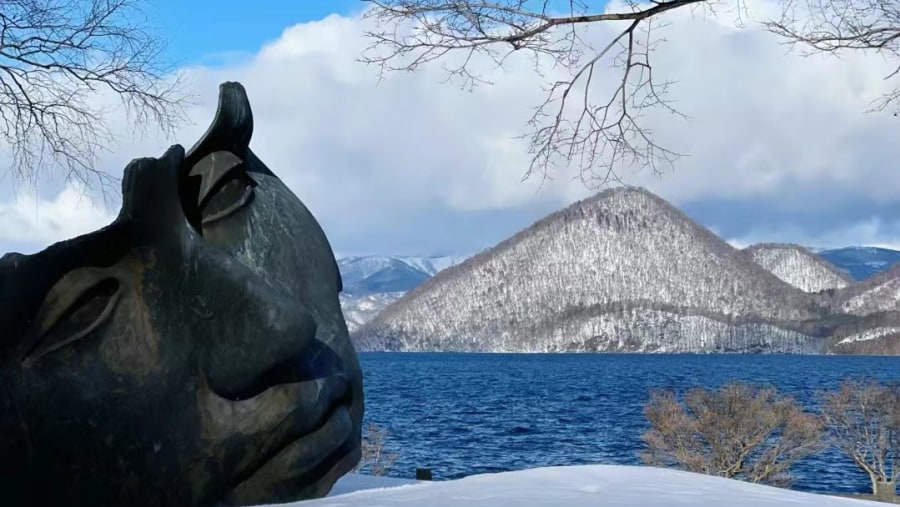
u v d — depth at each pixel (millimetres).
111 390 7152
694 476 8383
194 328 7473
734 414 34281
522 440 51750
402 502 7141
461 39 10391
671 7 10211
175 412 7359
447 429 57031
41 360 6988
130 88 12828
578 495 7211
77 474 7027
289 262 8500
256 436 7539
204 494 7469
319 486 7930
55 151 12812
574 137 11039
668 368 131000
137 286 7379
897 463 37094
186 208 8273
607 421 61938
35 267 6930
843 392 38844
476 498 7133
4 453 6805
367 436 38906
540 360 172500
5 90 12531
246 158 8883
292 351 7461
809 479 38688
